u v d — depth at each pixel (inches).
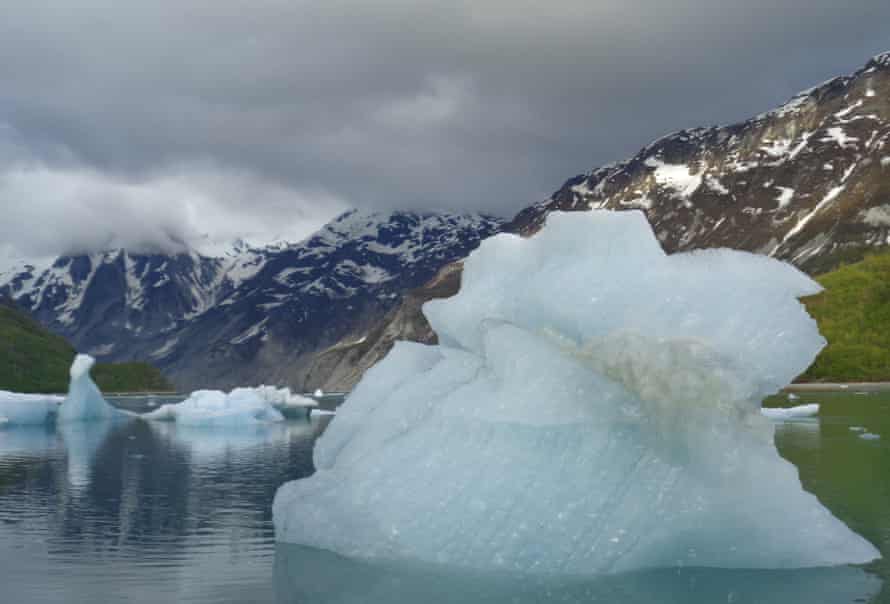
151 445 1194.0
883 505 523.8
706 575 356.5
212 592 357.4
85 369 1855.3
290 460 959.0
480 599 329.4
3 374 4040.4
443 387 450.6
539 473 376.8
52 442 1254.9
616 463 371.6
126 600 348.2
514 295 447.8
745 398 361.1
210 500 635.5
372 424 467.2
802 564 366.6
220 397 1801.2
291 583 367.9
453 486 389.4
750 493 358.3
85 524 528.4
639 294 386.9
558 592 336.5
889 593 326.6
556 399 382.6
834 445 908.0
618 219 413.4
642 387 366.0
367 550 403.5
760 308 369.7
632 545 363.3
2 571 400.5
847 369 3494.1
